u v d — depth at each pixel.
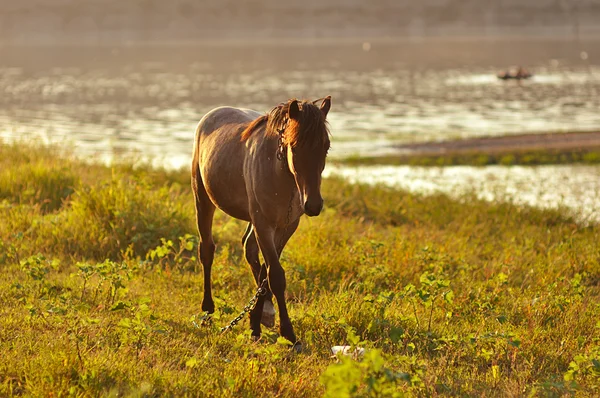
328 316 16.73
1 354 13.33
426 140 81.50
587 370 14.54
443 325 17.64
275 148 14.62
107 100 142.38
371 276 21.89
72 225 24.80
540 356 15.97
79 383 12.14
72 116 111.50
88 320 14.77
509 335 15.56
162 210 26.17
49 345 13.86
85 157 52.88
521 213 37.69
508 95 149.00
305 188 13.37
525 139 79.50
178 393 12.41
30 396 11.58
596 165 62.22
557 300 19.31
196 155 18.00
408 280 22.64
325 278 22.30
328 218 29.84
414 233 29.94
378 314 17.59
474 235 32.34
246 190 15.54
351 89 170.38
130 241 24.09
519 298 20.38
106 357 13.42
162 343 14.88
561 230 33.03
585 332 17.77
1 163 36.31
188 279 21.12
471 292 20.84
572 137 80.38
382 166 63.00
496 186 50.84
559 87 168.50
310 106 13.58
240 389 12.86
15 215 25.73
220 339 15.66
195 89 173.50
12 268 20.50
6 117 107.44
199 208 17.95
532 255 27.47
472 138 81.81
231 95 156.62
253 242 16.47
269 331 15.66
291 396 12.81
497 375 14.20
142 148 75.19
